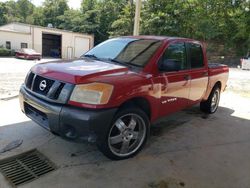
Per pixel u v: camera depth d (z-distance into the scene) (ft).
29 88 12.51
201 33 114.42
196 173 11.65
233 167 12.40
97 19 160.35
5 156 12.03
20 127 15.26
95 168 11.48
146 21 118.32
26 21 238.27
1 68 50.72
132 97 11.65
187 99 16.12
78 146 13.33
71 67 12.05
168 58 14.06
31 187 10.01
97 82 10.69
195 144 14.71
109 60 13.99
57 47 137.59
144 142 13.03
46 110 11.05
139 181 10.77
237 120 19.60
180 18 118.52
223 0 115.24
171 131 16.46
